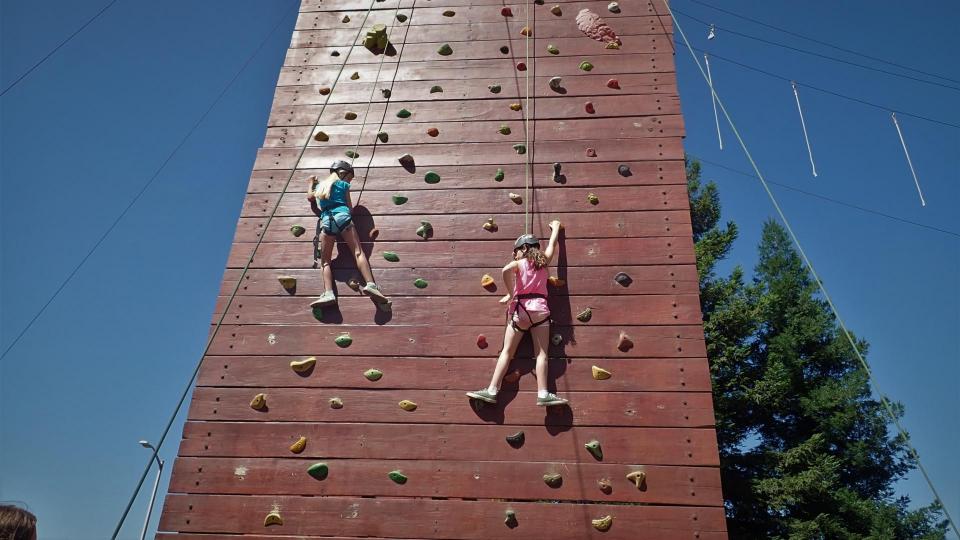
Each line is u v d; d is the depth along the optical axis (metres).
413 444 5.87
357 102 7.89
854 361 21.95
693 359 6.05
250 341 6.48
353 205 7.16
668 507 5.45
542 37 8.13
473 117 7.65
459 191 7.17
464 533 5.47
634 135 7.34
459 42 8.22
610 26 8.12
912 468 20.70
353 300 6.62
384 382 6.18
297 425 6.03
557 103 7.63
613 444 5.73
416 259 6.80
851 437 21.00
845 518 18.78
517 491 5.61
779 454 19.39
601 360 6.11
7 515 2.65
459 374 6.17
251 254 7.00
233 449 5.96
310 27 8.58
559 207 6.96
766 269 25.14
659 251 6.62
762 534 18.62
